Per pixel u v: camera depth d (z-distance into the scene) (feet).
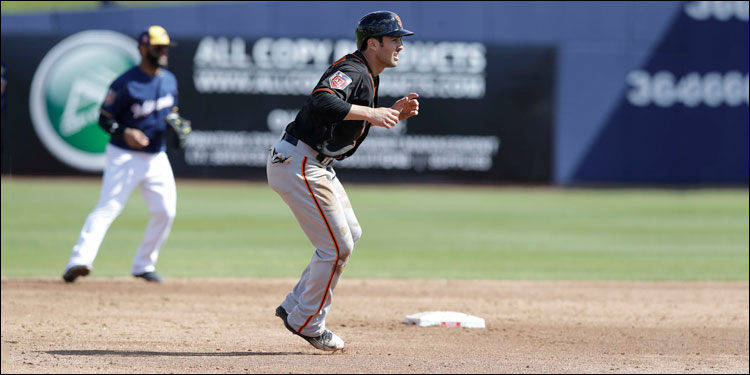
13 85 229.04
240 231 154.51
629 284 103.86
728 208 204.44
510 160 244.42
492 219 178.91
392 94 239.91
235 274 108.27
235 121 236.63
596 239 151.64
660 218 184.34
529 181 245.86
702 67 254.27
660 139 253.65
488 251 136.05
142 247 97.76
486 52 241.76
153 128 94.38
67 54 231.09
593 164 250.98
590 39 249.96
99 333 68.08
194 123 234.99
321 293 57.41
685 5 252.62
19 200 192.03
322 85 52.44
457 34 244.42
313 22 239.30
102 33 233.14
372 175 241.35
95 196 201.36
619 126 251.80
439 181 242.37
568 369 56.08
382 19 55.06
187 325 73.36
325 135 54.60
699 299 93.56
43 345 61.98
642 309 86.89
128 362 55.57
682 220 181.06
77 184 223.51
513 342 68.33
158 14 235.61
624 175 252.42
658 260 127.95
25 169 230.68
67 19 234.58
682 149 254.68
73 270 93.97
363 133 56.80
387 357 59.62
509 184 244.83
